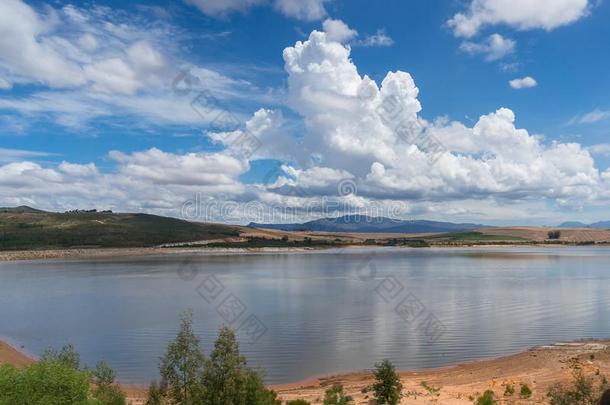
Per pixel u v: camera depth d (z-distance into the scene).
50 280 124.44
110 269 155.12
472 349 50.59
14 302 87.44
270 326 63.03
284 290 101.88
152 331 60.78
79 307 81.00
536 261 177.50
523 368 40.91
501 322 64.38
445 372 42.31
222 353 25.27
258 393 25.00
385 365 32.00
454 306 77.81
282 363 45.97
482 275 127.56
